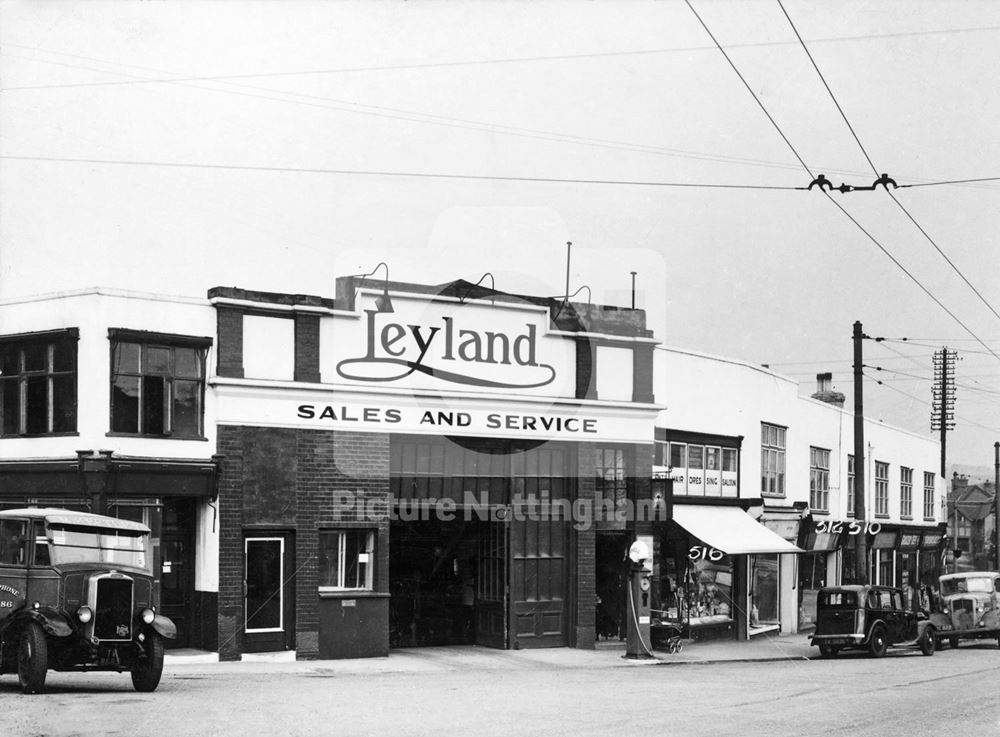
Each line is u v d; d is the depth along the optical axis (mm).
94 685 15977
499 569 24250
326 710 13297
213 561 20625
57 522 14914
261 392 21188
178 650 20609
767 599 33156
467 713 13336
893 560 45688
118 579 14914
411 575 24406
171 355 20656
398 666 20766
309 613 21422
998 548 63406
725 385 30688
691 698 15719
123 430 20094
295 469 21500
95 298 19953
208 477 20609
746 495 31422
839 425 39406
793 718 13516
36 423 20375
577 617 24609
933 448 51406
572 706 14352
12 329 20578
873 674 21281
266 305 21375
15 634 14727
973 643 35844
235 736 11047
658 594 27062
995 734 12430
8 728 11258
